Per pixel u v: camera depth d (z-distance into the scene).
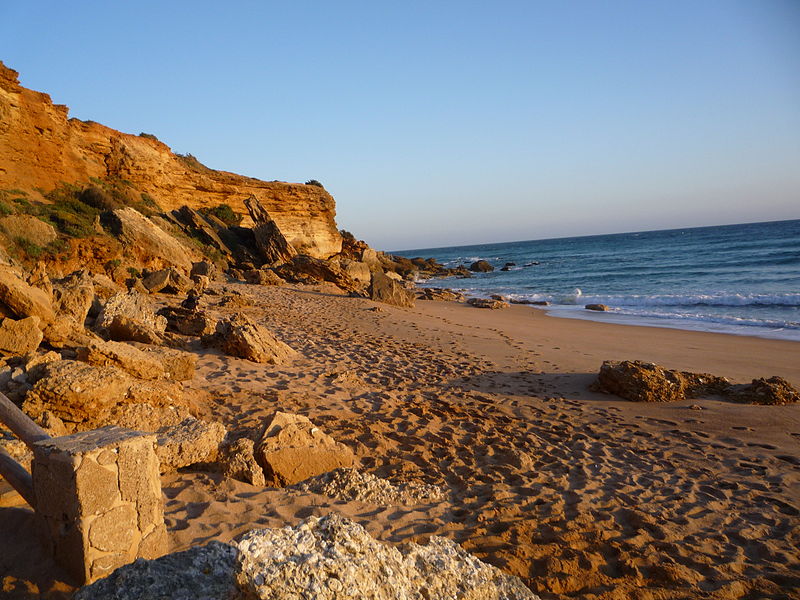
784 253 57.09
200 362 10.41
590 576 4.09
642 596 3.89
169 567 2.50
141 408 5.71
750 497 5.94
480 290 45.09
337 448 5.96
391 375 11.34
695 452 7.45
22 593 2.76
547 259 88.88
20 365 6.22
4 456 3.45
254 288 28.67
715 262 55.25
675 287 37.91
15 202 23.67
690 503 5.72
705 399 10.15
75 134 36.91
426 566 2.57
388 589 2.26
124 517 2.97
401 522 4.66
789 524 5.30
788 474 6.61
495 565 4.08
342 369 11.43
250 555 2.16
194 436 5.40
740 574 4.34
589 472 6.49
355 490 5.12
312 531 2.38
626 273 52.31
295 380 9.93
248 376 9.82
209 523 4.13
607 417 9.06
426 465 6.45
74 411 5.18
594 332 19.67
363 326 18.39
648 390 10.08
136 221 27.25
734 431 8.34
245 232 44.59
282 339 14.41
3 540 3.11
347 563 2.19
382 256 66.31
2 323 6.95
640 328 20.72
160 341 10.51
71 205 27.42
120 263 22.70
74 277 14.02
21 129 28.19
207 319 13.15
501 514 5.12
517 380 11.60
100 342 7.28
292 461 5.59
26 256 19.48
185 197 46.03
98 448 2.86
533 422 8.69
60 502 2.88
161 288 21.56
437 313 25.17
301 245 55.31
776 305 26.70
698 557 4.49
